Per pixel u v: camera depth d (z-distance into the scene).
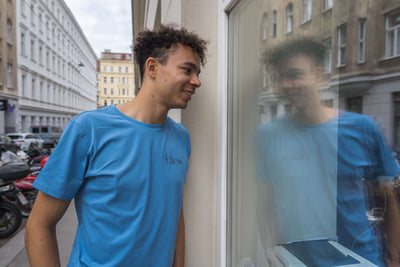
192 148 1.45
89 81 59.09
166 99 0.93
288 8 0.88
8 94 22.58
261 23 1.08
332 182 0.73
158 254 0.93
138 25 9.22
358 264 0.66
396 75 0.48
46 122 32.31
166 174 0.95
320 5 0.71
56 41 35.66
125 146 0.89
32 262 0.85
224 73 1.33
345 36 0.62
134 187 0.87
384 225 0.58
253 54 1.17
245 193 1.28
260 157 1.14
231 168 1.34
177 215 1.01
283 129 0.96
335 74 0.67
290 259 0.94
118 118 0.92
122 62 72.62
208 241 1.47
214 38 1.46
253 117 1.19
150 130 0.94
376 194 0.59
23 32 25.52
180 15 1.48
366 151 0.59
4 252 3.29
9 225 4.03
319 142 0.77
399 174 0.52
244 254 1.29
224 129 1.34
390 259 0.58
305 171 0.85
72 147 0.85
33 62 27.92
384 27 0.50
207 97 1.45
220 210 1.37
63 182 0.85
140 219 0.88
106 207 0.86
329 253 0.75
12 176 3.90
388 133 0.51
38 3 29.16
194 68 0.95
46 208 0.87
